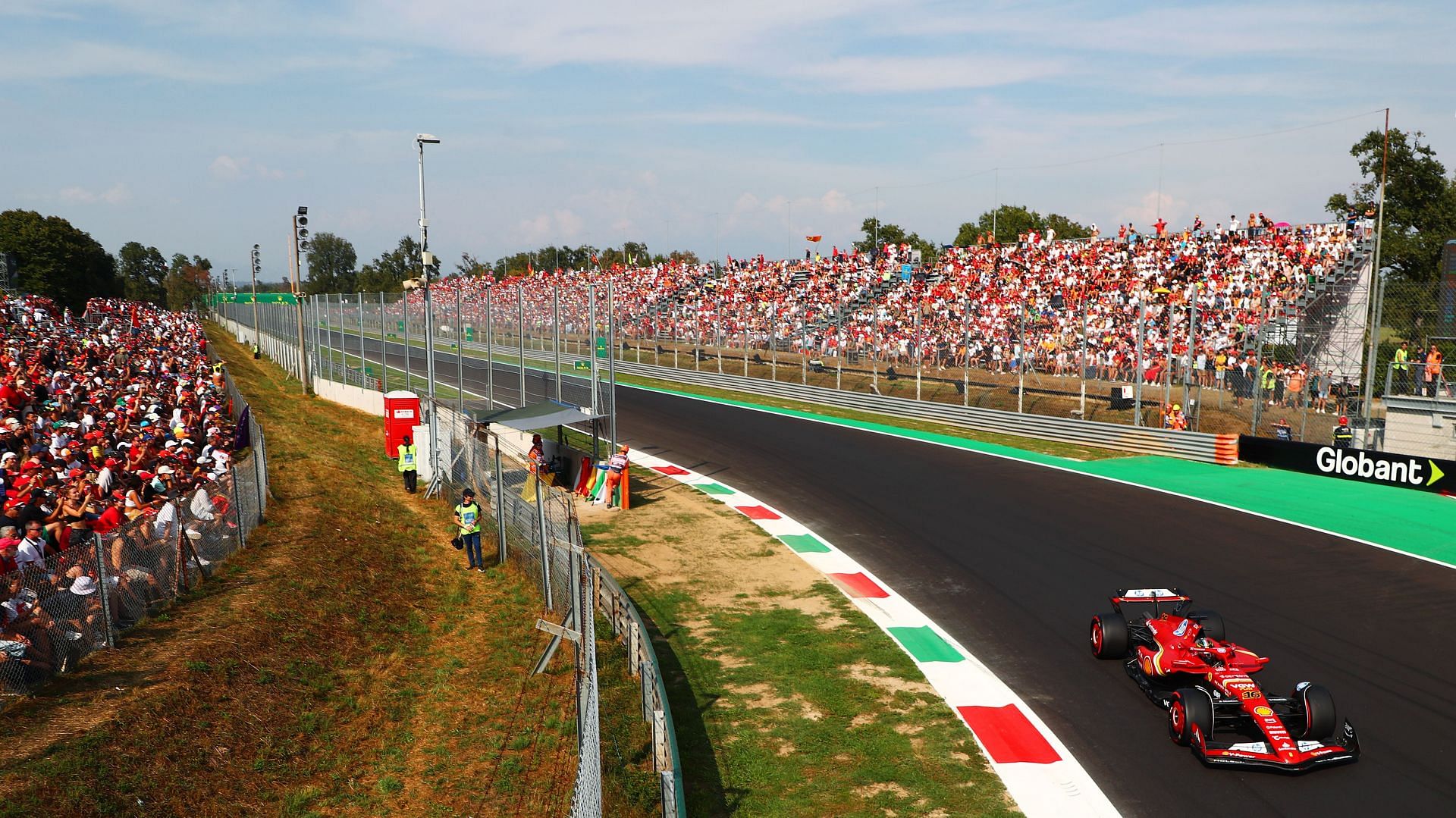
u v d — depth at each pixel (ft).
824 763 29.50
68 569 32.94
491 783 29.78
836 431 91.66
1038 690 34.35
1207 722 29.04
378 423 99.09
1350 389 80.12
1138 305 98.94
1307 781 27.48
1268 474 68.23
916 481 68.74
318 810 28.32
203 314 376.68
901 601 44.32
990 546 52.42
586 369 67.82
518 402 80.33
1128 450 78.02
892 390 108.58
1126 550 50.72
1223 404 81.61
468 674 37.99
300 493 62.54
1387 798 26.40
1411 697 32.76
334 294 119.24
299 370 138.62
